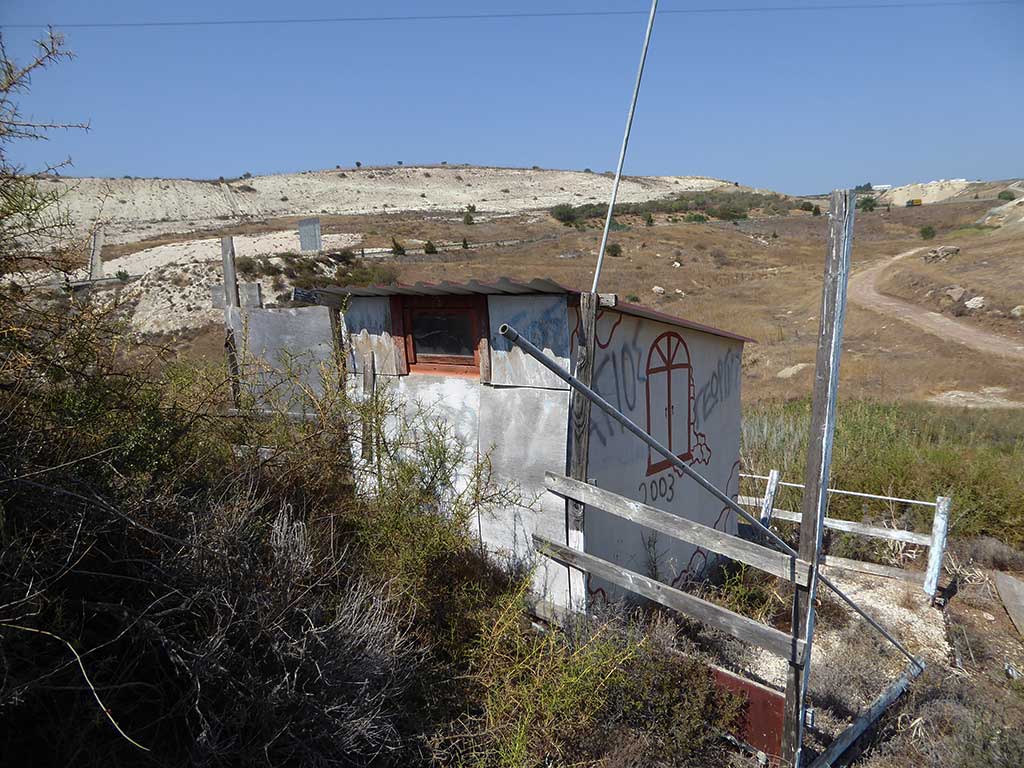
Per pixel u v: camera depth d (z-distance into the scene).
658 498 5.76
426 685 3.41
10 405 2.72
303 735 2.79
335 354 5.21
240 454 3.97
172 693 2.73
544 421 4.54
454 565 4.21
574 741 3.32
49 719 2.39
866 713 4.04
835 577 6.70
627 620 4.52
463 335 4.95
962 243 51.59
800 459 9.22
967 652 5.33
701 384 6.38
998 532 7.61
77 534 2.39
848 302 36.72
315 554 3.48
